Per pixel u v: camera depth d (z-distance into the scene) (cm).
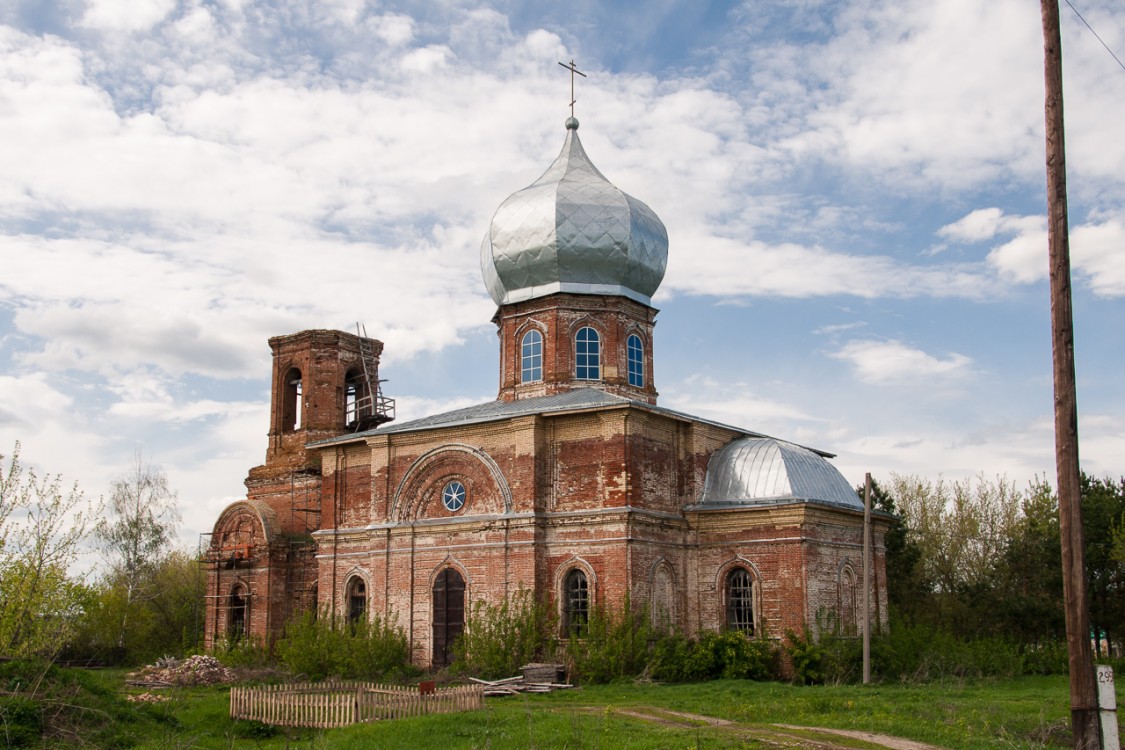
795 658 3875
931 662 4044
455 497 4409
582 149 5181
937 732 2398
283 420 5800
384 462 4591
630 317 4888
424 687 2966
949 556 6825
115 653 6150
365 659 4228
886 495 5922
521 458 4172
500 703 3212
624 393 4769
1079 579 1909
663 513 4144
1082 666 1891
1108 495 5406
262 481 5666
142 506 7062
